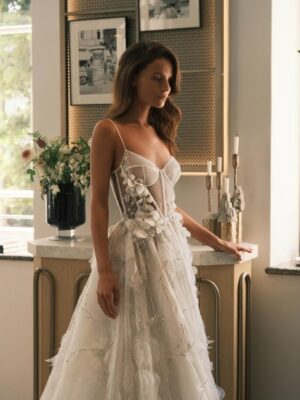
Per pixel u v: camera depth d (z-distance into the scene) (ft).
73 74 11.47
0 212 13.14
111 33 11.25
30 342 11.87
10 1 12.92
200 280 9.77
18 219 13.05
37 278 10.39
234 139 10.43
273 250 10.89
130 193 8.17
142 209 8.20
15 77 12.96
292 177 11.59
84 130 11.50
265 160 10.75
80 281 10.16
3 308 12.00
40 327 10.50
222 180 10.89
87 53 11.38
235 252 9.50
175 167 8.59
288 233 11.46
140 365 7.79
